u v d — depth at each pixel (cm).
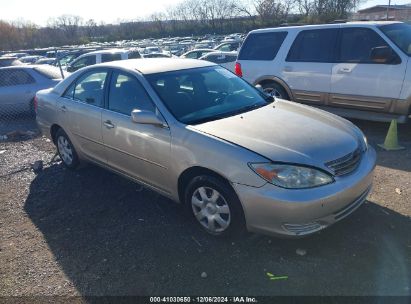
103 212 408
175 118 354
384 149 552
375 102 607
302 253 313
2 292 295
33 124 903
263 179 289
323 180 293
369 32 609
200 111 371
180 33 6238
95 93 451
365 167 328
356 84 621
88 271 312
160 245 339
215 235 341
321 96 674
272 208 289
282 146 305
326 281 282
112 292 287
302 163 291
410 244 318
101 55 1379
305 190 286
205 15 6481
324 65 657
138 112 353
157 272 305
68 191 470
